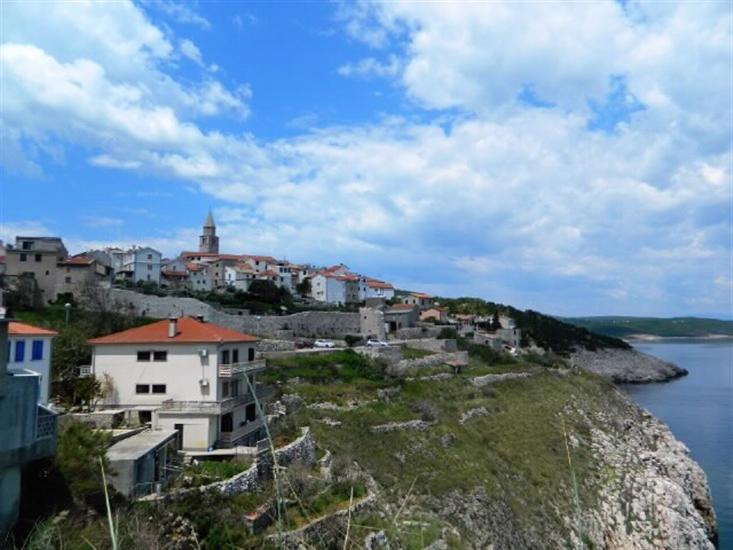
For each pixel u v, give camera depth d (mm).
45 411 24375
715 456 89625
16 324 39688
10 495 22703
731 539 62812
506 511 51406
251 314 106188
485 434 67750
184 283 131625
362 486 42000
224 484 32125
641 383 183000
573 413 84750
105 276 99000
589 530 54344
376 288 167375
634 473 67125
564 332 195125
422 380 81375
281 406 54938
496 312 169750
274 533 28953
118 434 35281
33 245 89562
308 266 183875
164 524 26203
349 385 69875
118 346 43094
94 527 23484
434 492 49094
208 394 41812
